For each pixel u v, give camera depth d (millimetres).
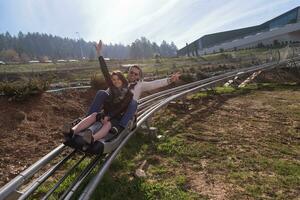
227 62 19328
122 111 3029
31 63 29625
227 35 57688
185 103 6719
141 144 4016
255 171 3338
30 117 4488
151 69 16844
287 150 4055
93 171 3004
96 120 2834
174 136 4488
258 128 5148
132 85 3273
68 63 26969
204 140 4363
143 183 2926
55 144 3904
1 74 11414
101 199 2623
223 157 3707
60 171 3127
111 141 2803
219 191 2871
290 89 10445
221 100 7938
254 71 13539
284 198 2781
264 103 7652
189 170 3314
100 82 6547
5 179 2963
